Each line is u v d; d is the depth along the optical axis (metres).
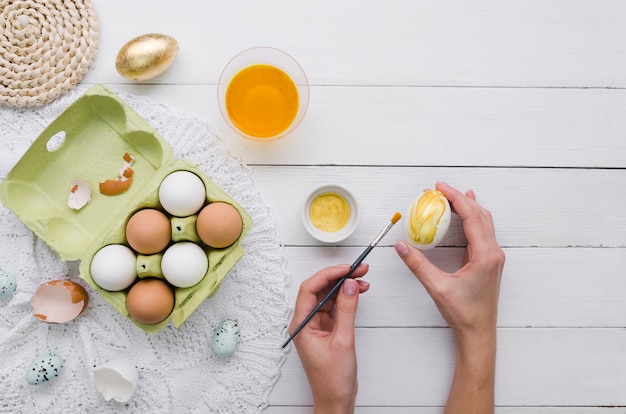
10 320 0.83
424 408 0.87
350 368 0.81
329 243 0.85
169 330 0.83
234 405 0.84
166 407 0.83
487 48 0.87
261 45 0.86
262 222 0.84
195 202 0.76
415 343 0.87
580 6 0.88
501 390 0.87
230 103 0.83
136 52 0.81
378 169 0.87
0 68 0.82
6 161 0.83
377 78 0.87
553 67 0.88
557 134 0.88
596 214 0.88
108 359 0.83
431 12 0.87
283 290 0.84
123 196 0.83
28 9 0.82
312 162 0.86
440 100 0.87
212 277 0.78
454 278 0.82
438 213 0.79
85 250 0.79
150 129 0.80
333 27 0.86
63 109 0.84
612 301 0.88
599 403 0.88
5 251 0.83
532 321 0.88
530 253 0.88
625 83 0.88
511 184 0.88
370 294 0.86
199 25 0.86
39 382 0.81
